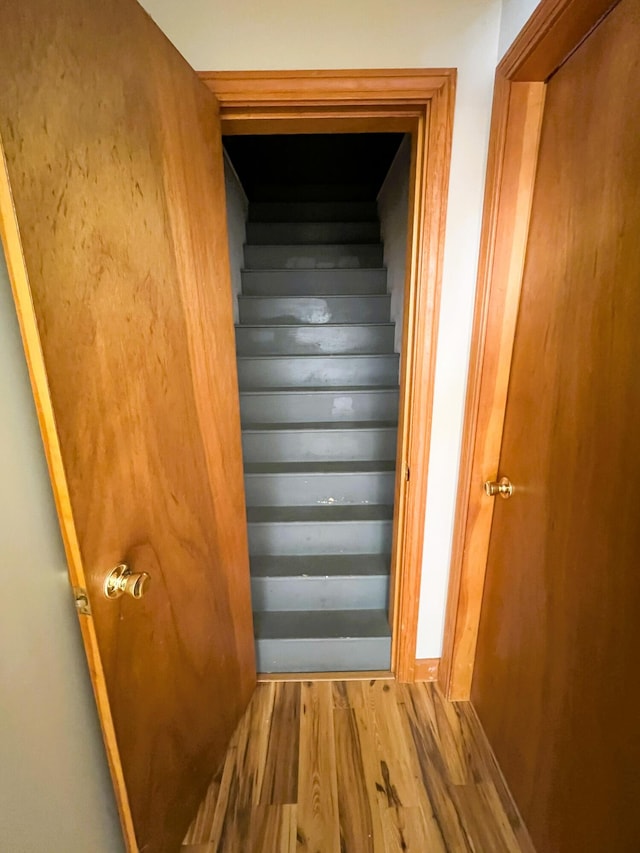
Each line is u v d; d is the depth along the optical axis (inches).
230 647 57.3
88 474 30.0
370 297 109.1
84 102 28.4
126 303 33.6
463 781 54.4
